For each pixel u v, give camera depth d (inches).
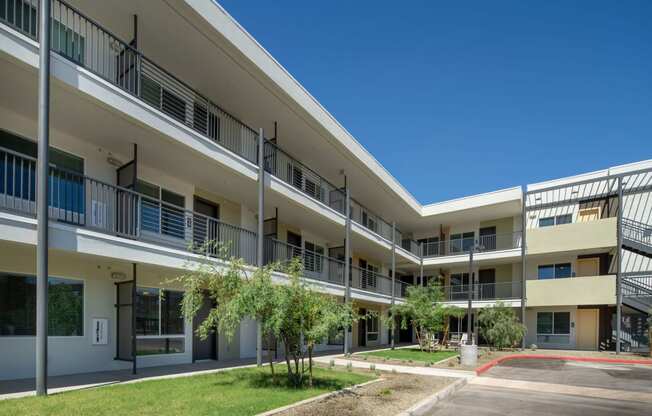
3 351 353.7
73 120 382.9
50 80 316.2
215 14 443.2
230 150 496.7
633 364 708.0
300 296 354.0
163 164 487.5
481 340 1090.7
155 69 498.3
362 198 1015.0
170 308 506.6
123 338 440.5
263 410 267.0
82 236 339.9
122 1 401.1
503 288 1127.0
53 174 394.3
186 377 390.9
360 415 276.2
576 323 991.6
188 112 542.0
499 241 1158.3
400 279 1305.4
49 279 390.6
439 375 503.5
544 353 874.8
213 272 359.6
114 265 446.6
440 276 1154.7
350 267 861.2
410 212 1129.4
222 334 585.0
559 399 388.8
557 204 1042.7
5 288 360.5
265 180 552.7
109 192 446.3
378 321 1096.2
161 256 407.5
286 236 765.9
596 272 988.6
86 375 393.1
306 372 446.9
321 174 858.8
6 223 287.0
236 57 493.4
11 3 364.2
